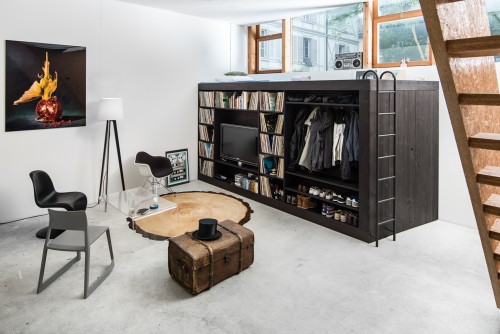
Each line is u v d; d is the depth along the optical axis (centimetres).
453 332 234
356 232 388
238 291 284
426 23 101
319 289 286
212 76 645
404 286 290
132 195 464
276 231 410
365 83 360
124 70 529
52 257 339
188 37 600
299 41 612
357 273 312
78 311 256
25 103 436
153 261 333
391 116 377
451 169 422
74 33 471
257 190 524
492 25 385
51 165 468
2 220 432
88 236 274
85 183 504
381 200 377
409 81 387
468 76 117
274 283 296
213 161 611
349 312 256
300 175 455
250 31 689
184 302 268
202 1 500
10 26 416
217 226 331
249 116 572
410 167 402
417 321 245
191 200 523
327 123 421
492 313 253
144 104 560
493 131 144
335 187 446
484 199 138
